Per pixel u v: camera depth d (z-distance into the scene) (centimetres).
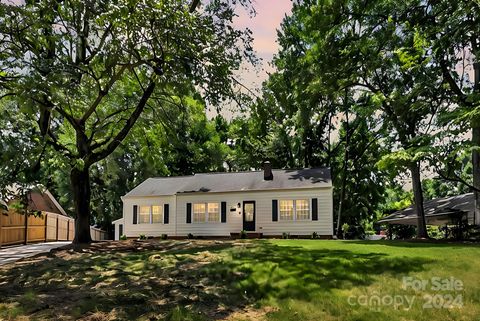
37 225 2475
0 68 1189
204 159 4041
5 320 671
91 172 3941
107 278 971
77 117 1777
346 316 663
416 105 2052
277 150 3816
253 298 784
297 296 772
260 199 2561
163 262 1138
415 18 2250
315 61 2611
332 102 3234
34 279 995
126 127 1767
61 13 1459
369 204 3847
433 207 2636
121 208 4262
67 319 672
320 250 1255
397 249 1278
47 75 1095
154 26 1432
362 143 3397
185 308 721
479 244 1522
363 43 2378
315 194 2464
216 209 2648
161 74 1529
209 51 1523
